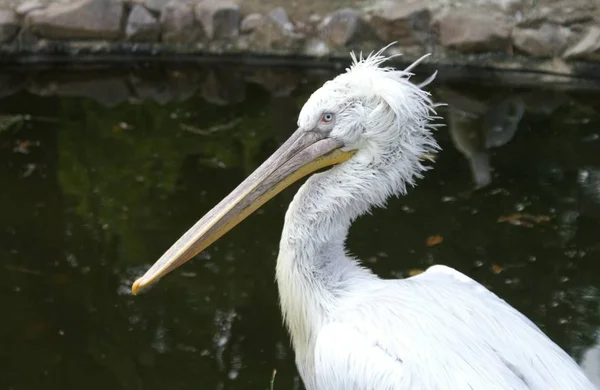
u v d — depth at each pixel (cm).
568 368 358
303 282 398
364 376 355
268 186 409
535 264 650
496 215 709
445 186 753
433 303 376
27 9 995
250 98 938
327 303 393
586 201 726
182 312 606
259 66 1009
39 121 873
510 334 364
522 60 963
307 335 400
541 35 956
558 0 975
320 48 1001
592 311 600
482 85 961
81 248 669
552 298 615
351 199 400
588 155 802
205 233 409
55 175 768
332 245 403
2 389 535
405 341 361
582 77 950
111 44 1008
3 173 769
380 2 1003
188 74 1002
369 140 400
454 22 966
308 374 407
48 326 591
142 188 746
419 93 405
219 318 602
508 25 966
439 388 346
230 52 1011
